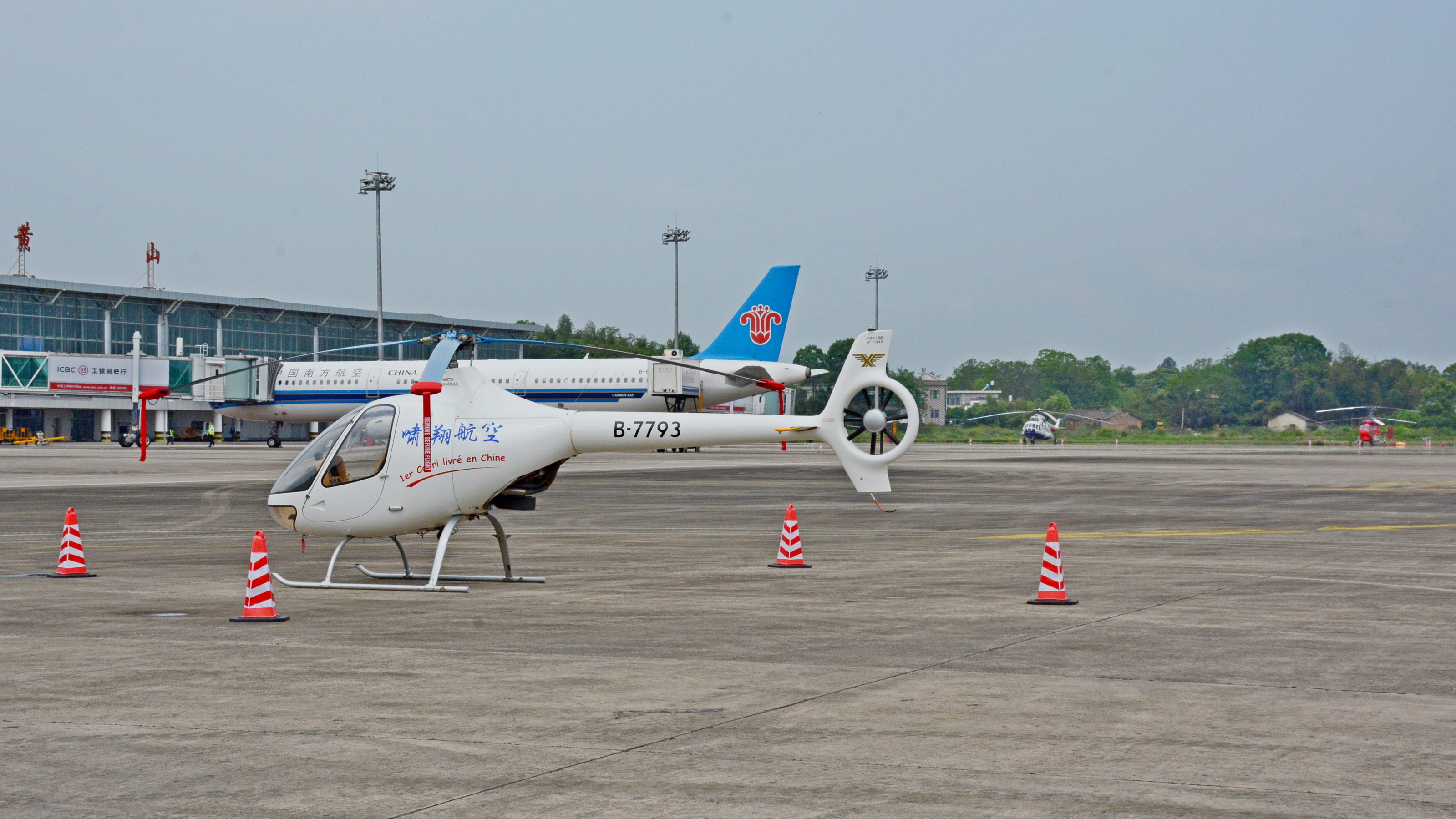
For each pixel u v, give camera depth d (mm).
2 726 8352
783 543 18062
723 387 62344
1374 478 47031
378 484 16125
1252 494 36344
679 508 30469
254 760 7488
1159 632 12109
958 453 81438
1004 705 8945
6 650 11234
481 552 20172
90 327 107625
